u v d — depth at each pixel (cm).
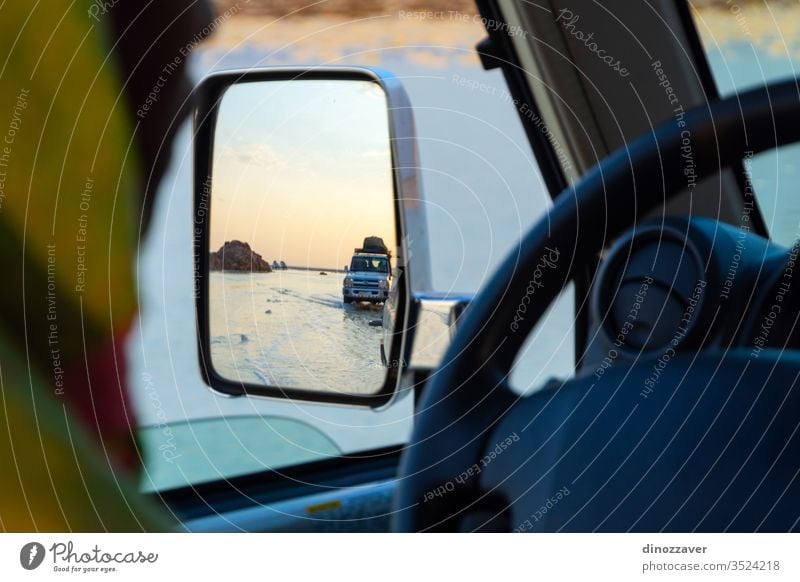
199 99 166
